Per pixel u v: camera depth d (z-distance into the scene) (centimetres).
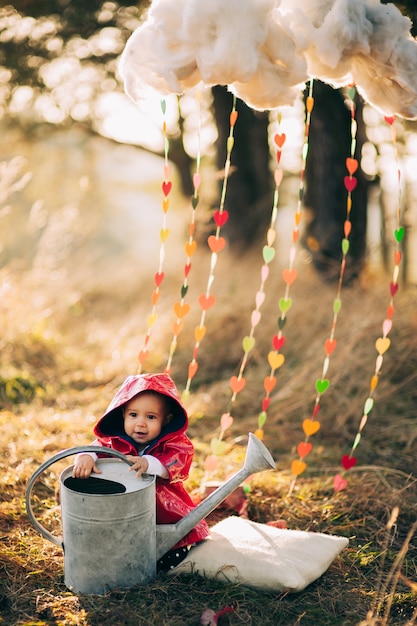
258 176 909
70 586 264
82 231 874
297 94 287
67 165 1292
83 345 741
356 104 709
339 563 298
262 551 278
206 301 338
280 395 527
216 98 879
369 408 361
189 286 802
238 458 425
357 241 742
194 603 258
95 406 536
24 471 379
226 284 764
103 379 623
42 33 782
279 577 265
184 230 970
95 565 257
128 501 255
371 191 861
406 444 463
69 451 262
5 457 401
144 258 1217
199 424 502
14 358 634
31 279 775
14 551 294
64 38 772
